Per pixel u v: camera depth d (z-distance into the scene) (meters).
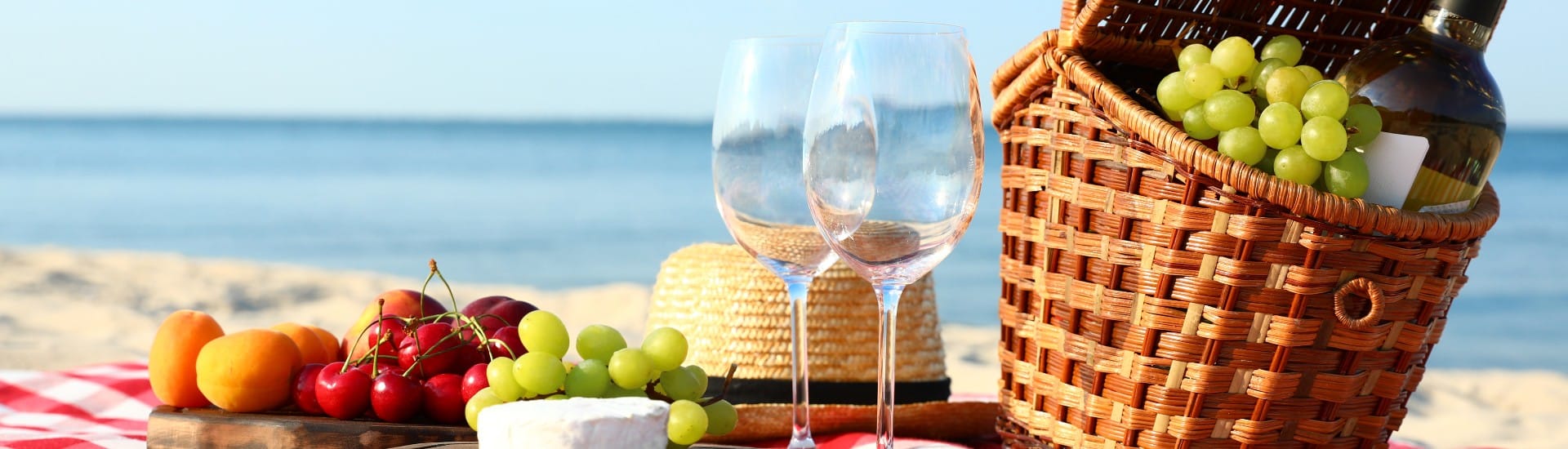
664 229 14.29
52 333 6.97
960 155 0.67
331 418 0.89
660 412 0.73
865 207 0.67
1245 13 0.92
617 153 24.05
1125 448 0.83
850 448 0.98
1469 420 5.25
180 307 8.07
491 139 27.09
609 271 12.06
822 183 0.68
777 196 0.78
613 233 14.12
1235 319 0.78
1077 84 0.82
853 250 0.69
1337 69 0.96
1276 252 0.76
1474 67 0.80
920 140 0.67
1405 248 0.76
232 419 0.87
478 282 11.36
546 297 9.13
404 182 18.69
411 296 1.01
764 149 0.79
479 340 0.93
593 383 0.83
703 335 1.16
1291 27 0.94
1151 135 0.77
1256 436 0.80
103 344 6.70
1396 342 0.81
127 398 1.28
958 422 1.09
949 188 0.67
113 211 15.83
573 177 19.34
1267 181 0.73
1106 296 0.82
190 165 21.86
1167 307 0.79
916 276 0.72
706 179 19.16
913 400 1.14
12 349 6.39
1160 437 0.81
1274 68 0.81
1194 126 0.81
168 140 27.42
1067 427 0.87
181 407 0.93
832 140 0.67
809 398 1.10
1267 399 0.79
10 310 7.70
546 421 0.69
